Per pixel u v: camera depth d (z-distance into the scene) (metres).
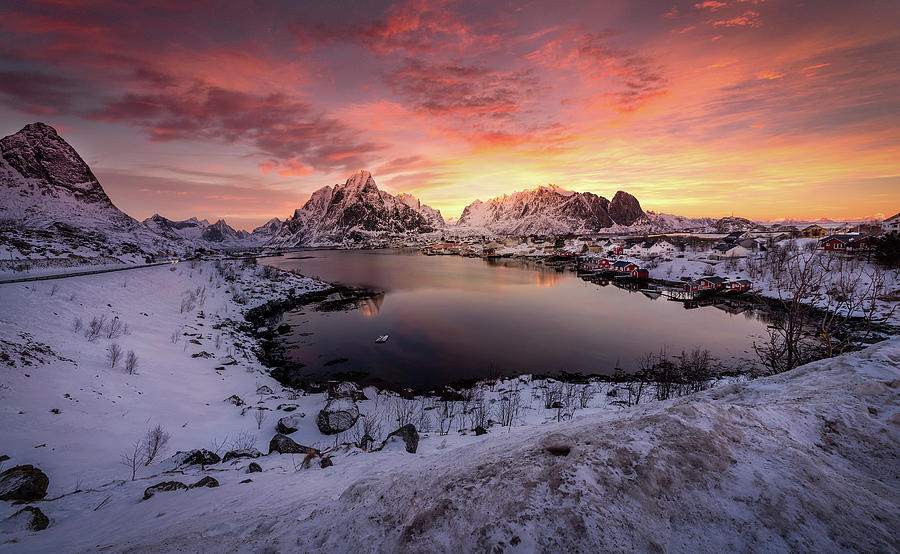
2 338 21.70
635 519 3.57
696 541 3.35
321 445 17.70
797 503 3.68
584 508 3.70
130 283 48.56
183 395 23.69
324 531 4.81
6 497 9.30
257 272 92.38
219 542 5.04
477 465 5.19
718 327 51.22
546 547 3.37
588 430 5.31
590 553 3.24
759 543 3.30
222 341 39.91
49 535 6.86
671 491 3.87
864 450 4.93
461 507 4.07
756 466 4.21
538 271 121.38
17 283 35.06
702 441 4.48
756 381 9.55
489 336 48.34
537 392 27.95
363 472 10.20
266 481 10.20
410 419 21.75
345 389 26.08
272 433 19.53
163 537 5.82
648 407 11.45
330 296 78.00
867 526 3.47
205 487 9.88
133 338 31.42
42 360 21.28
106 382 21.80
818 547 3.25
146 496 9.25
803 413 5.77
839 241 76.56
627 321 55.41
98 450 14.81
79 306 34.12
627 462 4.23
